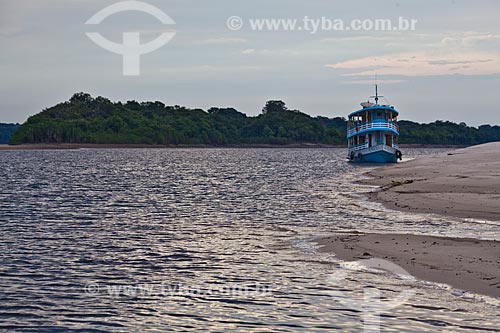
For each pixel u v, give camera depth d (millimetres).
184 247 23812
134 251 23078
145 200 43125
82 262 21172
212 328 14266
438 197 36375
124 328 14375
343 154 173750
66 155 156250
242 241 25078
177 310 15586
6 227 29422
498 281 17031
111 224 30562
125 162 115312
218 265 20453
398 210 33719
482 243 22156
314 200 41375
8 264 20828
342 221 30469
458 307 15109
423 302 15547
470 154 83250
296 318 14766
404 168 68500
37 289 17609
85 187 55312
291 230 27938
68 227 29516
